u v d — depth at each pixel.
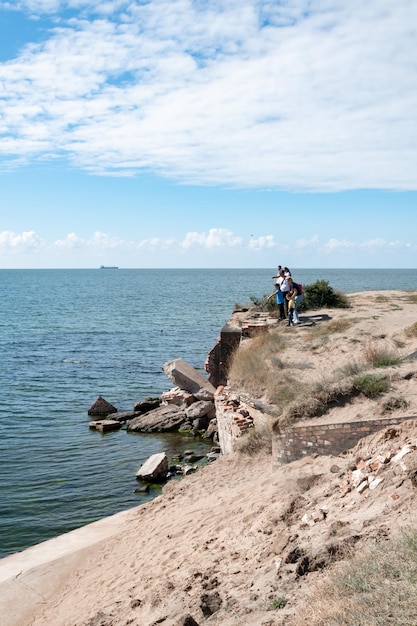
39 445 25.56
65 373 42.38
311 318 27.42
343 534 7.77
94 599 10.17
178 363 32.12
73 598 10.81
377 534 7.30
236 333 25.41
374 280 197.62
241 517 10.98
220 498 13.18
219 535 10.47
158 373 42.81
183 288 186.75
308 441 12.79
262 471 14.31
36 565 12.95
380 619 5.33
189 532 11.55
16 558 13.86
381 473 9.41
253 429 16.02
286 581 7.20
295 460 12.97
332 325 24.27
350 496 9.30
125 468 22.38
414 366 16.09
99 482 20.83
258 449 15.38
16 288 187.50
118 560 11.97
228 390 20.39
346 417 13.44
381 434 11.25
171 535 11.80
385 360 16.83
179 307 106.50
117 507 18.53
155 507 14.91
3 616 10.91
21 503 18.91
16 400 34.09
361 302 34.09
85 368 44.47
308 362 19.52
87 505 18.73
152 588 9.09
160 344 57.78
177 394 30.56
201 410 28.09
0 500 19.16
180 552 10.55
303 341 22.52
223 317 86.44
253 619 6.57
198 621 7.13
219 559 9.20
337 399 14.25
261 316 29.67
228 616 6.93
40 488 20.25
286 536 8.59
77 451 24.67
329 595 6.24
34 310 99.62
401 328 22.78
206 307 106.31
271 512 10.30
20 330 69.88
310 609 6.11
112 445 25.55
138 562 11.18
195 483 15.20
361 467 10.29
